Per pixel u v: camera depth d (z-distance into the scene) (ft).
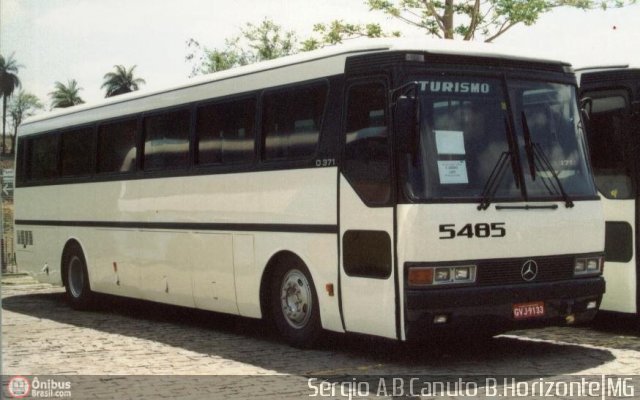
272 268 36.42
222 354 34.50
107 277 48.75
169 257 42.91
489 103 31.40
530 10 82.17
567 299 31.55
